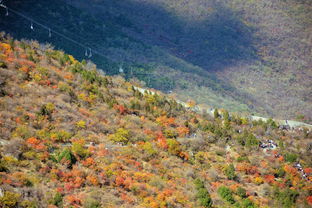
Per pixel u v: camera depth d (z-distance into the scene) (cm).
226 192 9169
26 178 6806
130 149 9769
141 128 11625
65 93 11519
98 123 10638
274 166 11731
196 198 8494
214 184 9675
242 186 10206
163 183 8588
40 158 7719
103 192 7500
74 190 7225
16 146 7700
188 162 10569
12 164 7162
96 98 12362
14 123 8706
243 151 12312
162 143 10694
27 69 11562
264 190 10169
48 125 9331
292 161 12481
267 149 13112
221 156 11744
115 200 7331
